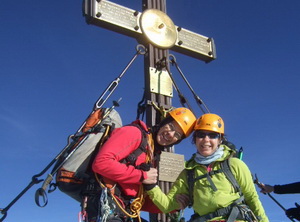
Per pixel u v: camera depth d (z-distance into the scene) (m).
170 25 4.34
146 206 2.62
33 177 2.49
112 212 2.28
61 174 2.36
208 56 4.66
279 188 2.80
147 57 4.16
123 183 2.36
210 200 2.19
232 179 2.22
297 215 2.79
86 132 2.48
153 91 3.99
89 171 2.40
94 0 3.91
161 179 3.52
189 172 2.36
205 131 2.37
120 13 4.05
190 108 3.83
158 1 4.48
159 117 3.82
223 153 2.33
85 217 2.31
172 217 3.34
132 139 2.34
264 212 2.24
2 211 2.49
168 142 2.56
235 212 2.13
